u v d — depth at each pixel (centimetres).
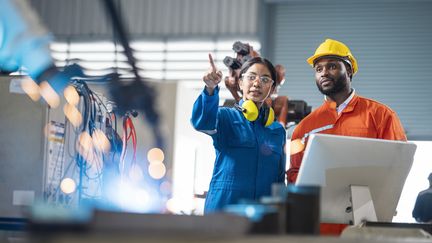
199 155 405
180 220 164
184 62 945
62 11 944
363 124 362
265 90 336
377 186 296
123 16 951
